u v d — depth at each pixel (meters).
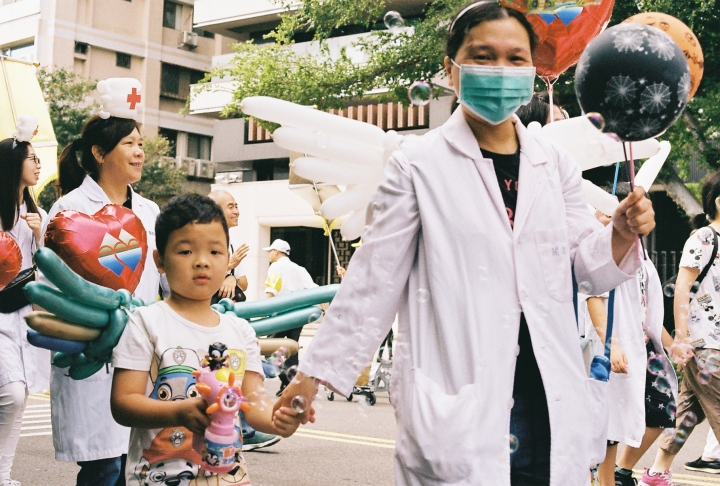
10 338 4.06
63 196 3.76
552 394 2.02
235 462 2.44
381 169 3.59
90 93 26.91
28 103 7.26
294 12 21.22
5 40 28.09
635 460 4.40
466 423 1.96
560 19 3.09
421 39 13.73
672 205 16.64
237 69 16.20
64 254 2.72
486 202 2.10
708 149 11.82
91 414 3.33
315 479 5.02
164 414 2.34
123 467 3.54
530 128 3.20
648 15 2.84
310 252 21.50
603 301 3.75
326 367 2.10
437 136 2.19
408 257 2.13
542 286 2.08
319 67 15.19
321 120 3.52
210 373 2.30
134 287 2.89
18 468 5.24
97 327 2.58
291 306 3.16
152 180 24.92
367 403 8.69
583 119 3.17
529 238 2.09
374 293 2.10
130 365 2.48
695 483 5.02
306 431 6.89
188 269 2.52
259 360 2.68
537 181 2.16
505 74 2.08
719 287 4.68
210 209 2.56
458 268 2.05
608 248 2.12
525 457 2.07
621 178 4.09
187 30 29.52
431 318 2.08
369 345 2.11
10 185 4.43
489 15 2.13
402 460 2.05
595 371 2.45
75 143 3.78
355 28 20.58
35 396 9.19
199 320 2.60
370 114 18.27
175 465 2.41
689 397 5.02
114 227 2.82
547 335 2.05
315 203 4.16
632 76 1.92
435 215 2.08
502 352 2.02
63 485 4.76
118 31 28.23
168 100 28.91
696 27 10.61
